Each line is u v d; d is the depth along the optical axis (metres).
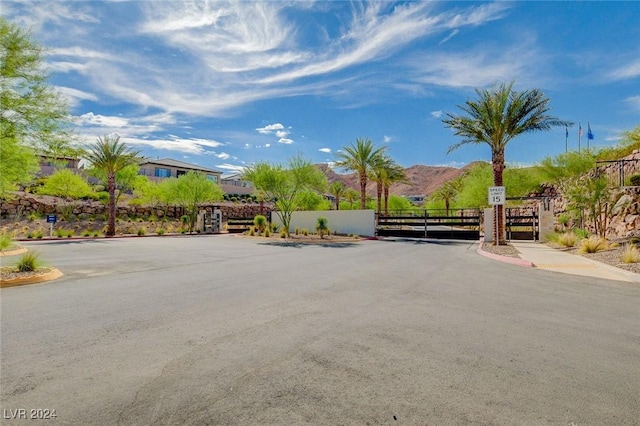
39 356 4.03
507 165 35.06
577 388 3.35
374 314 5.84
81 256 14.48
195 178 37.31
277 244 21.28
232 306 6.31
